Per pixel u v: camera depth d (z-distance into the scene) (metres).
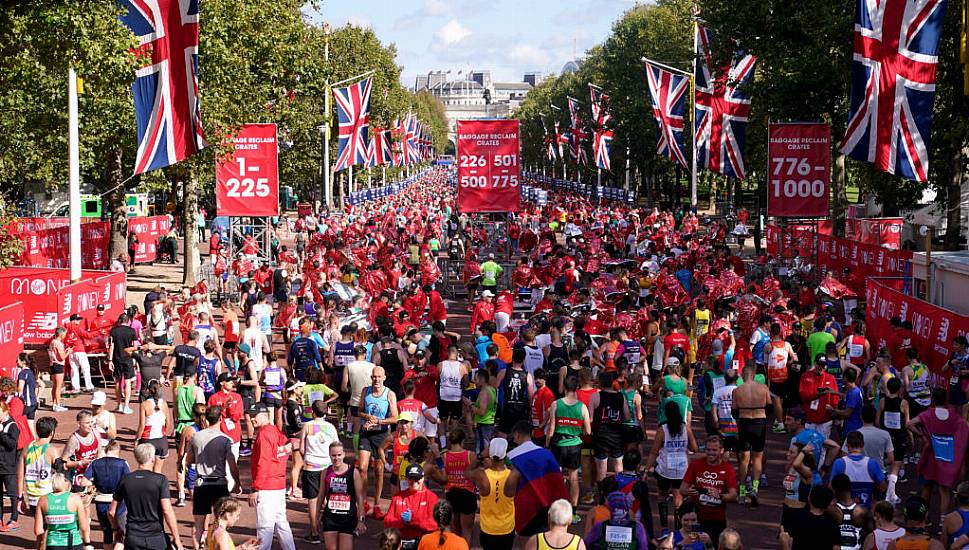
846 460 12.41
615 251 42.53
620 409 14.46
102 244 42.34
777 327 19.34
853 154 25.81
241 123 37.19
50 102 26.20
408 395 14.95
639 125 82.44
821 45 38.03
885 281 27.80
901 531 10.20
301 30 51.62
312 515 13.79
